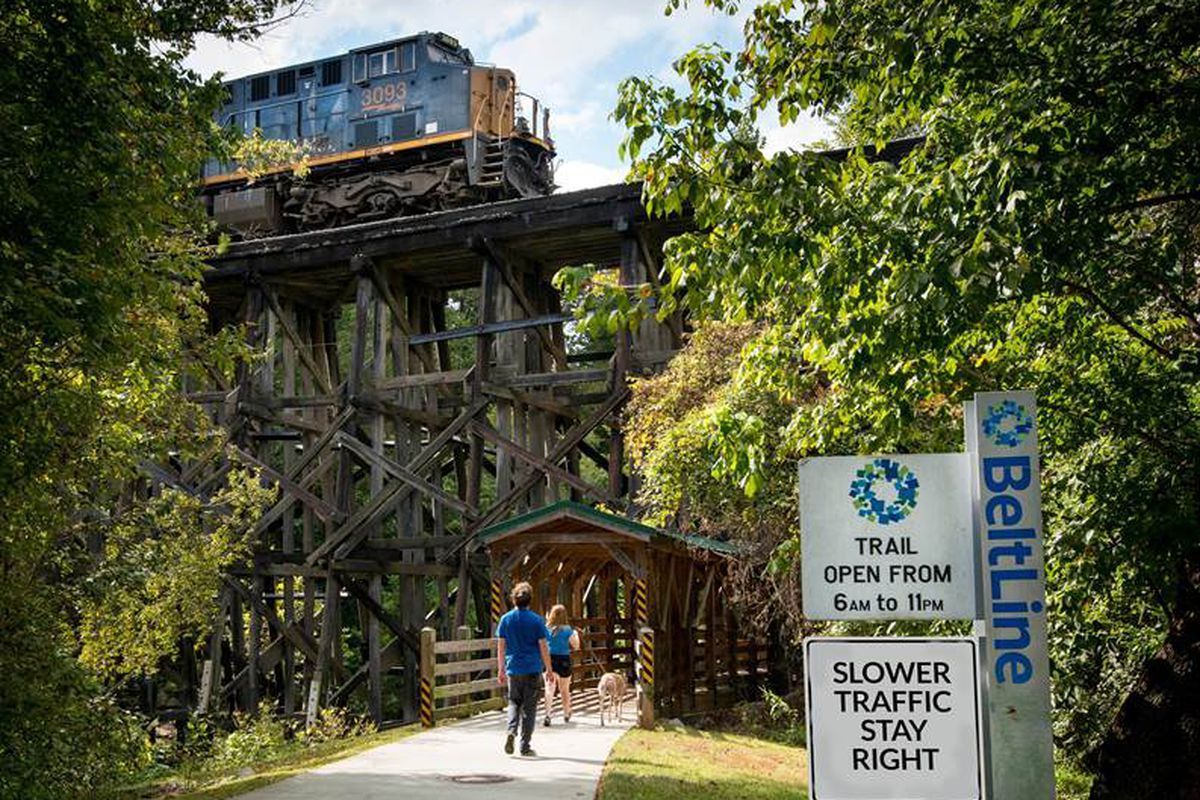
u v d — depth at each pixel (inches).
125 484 1027.9
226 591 1063.6
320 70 1238.3
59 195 397.1
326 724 823.7
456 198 1115.9
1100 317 365.7
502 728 613.3
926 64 332.2
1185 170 320.8
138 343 478.9
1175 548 337.1
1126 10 318.0
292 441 1157.7
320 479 1133.7
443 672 641.6
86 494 617.9
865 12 345.4
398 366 1071.0
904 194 303.1
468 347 1792.6
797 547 501.7
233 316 1284.4
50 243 394.3
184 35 492.7
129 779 616.1
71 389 457.1
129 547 685.9
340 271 1101.7
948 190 289.0
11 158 384.5
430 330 1191.6
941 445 471.5
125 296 420.5
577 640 636.1
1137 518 339.9
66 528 593.9
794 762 569.9
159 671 1124.5
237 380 1096.2
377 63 1202.0
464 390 1154.0
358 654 1385.3
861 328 322.7
